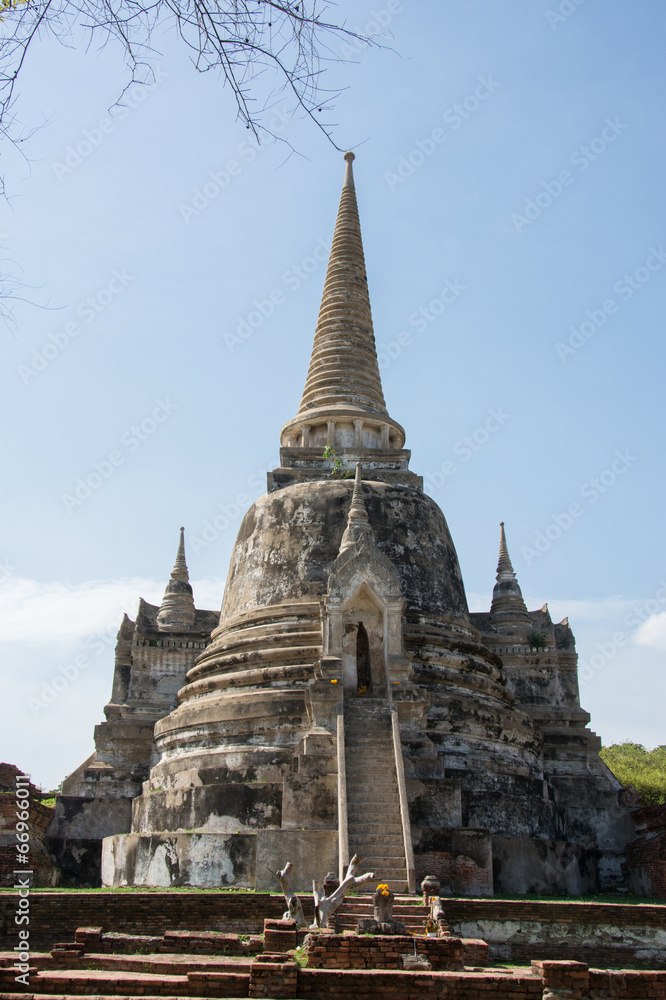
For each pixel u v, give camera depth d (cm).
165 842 2680
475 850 2466
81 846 3153
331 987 1467
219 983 1464
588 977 1553
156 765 3231
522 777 3022
